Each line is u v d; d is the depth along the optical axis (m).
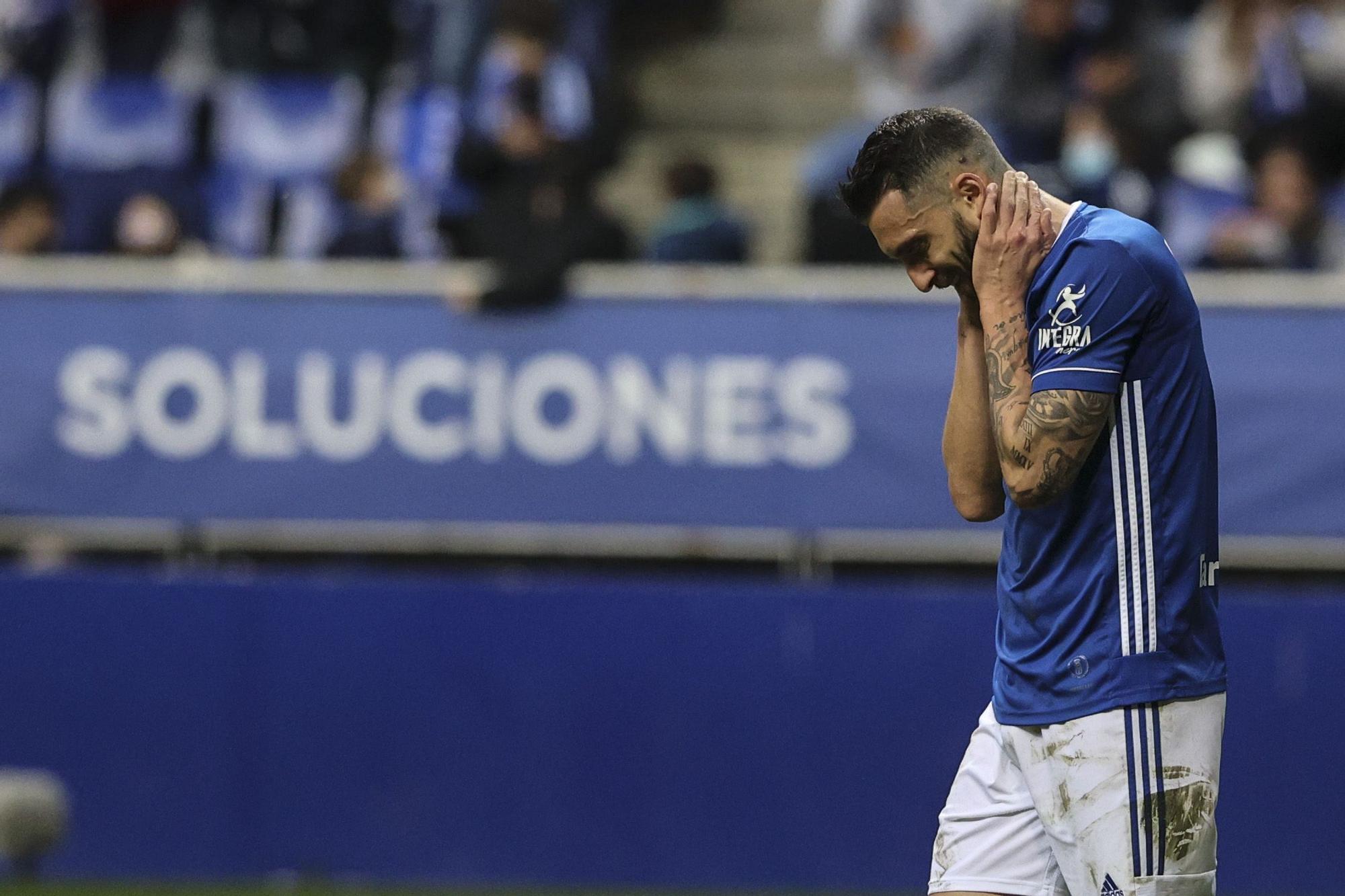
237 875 24.67
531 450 24.98
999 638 11.31
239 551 25.56
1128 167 30.05
